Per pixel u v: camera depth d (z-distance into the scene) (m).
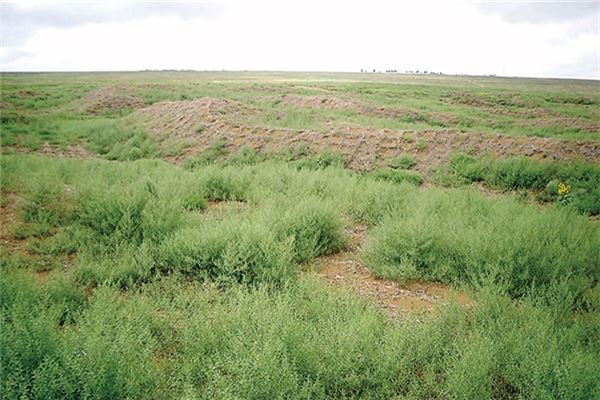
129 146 18.78
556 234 6.79
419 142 15.84
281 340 3.93
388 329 4.46
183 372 3.71
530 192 12.30
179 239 6.50
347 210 9.20
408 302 5.61
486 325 4.55
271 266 5.88
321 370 3.76
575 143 14.64
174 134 19.73
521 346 3.94
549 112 33.44
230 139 17.94
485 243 6.23
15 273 5.34
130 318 4.32
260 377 3.40
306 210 7.57
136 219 7.32
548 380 3.54
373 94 44.62
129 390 3.39
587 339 4.42
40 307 4.46
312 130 17.69
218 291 5.44
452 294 5.36
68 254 6.79
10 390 3.12
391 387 3.71
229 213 8.38
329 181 10.83
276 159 16.16
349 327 4.22
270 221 7.31
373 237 7.38
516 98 43.72
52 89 43.34
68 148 19.11
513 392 3.73
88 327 4.02
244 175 11.22
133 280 5.86
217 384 3.41
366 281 6.25
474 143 15.55
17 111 28.94
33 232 7.34
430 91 49.97
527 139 15.24
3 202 8.48
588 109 36.59
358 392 3.68
